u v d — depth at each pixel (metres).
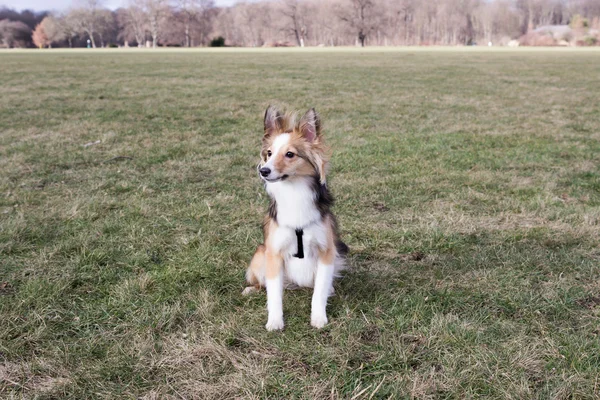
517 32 95.06
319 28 93.94
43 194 6.02
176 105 13.28
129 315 3.48
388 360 2.97
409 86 17.84
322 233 3.39
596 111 12.16
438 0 92.69
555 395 2.65
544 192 6.06
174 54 47.56
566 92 15.98
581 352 2.99
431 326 3.27
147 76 22.14
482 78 20.73
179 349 3.09
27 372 2.89
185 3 93.56
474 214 5.47
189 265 4.24
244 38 97.25
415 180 6.57
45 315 3.42
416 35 94.19
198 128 10.22
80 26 97.75
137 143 8.79
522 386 2.71
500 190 6.23
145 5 89.94
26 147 8.30
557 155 7.88
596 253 4.42
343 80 20.19
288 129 3.52
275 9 94.25
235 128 10.28
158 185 6.51
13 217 5.22
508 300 3.62
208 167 7.33
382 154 7.91
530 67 26.66
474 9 93.25
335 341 3.19
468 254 4.46
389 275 4.08
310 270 3.51
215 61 34.19
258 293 3.84
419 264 4.29
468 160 7.52
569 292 3.71
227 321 3.37
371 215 5.44
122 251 4.52
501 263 4.25
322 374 2.88
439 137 9.14
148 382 2.83
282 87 17.64
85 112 12.02
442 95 15.34
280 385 2.78
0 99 14.09
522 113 11.92
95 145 8.59
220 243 4.74
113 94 15.54
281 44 92.81
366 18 87.38
